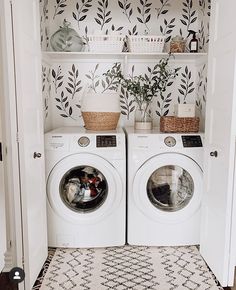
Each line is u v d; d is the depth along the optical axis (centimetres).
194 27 296
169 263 221
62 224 237
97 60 296
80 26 293
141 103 277
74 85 300
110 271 212
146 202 236
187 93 304
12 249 192
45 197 217
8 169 182
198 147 234
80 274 208
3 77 174
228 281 186
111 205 234
